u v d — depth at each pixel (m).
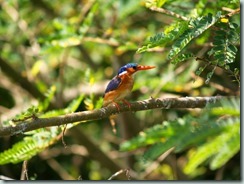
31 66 16.84
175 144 4.27
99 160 14.60
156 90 11.80
